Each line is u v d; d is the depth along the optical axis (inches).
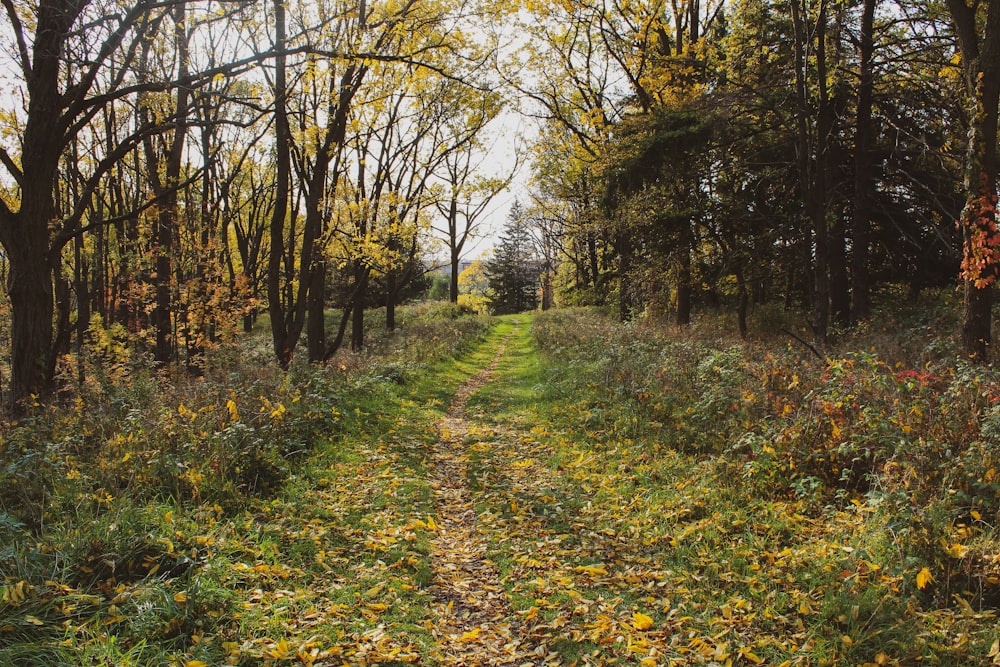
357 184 765.9
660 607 156.7
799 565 164.1
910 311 616.1
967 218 346.9
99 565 150.6
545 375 565.9
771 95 550.6
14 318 343.9
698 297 964.0
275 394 335.3
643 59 727.1
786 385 287.9
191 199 776.9
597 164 684.1
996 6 331.3
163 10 401.1
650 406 338.0
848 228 682.8
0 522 151.5
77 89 335.6
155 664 118.5
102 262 793.6
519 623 154.9
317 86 513.3
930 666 119.8
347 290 1581.0
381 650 135.0
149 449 231.0
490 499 247.3
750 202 636.7
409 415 414.6
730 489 220.2
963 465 182.1
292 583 162.4
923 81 550.9
